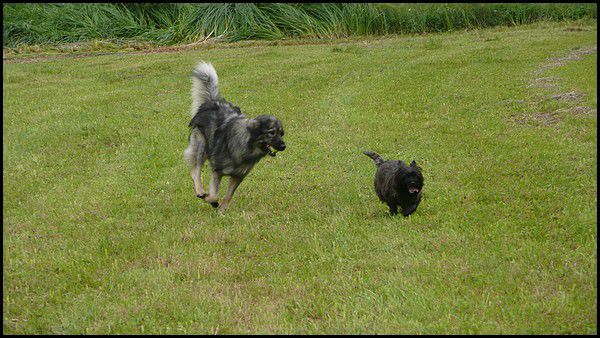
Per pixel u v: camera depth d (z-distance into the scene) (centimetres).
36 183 1050
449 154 1120
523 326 509
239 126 834
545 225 749
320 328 530
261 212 870
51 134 1349
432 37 2870
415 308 550
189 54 2544
